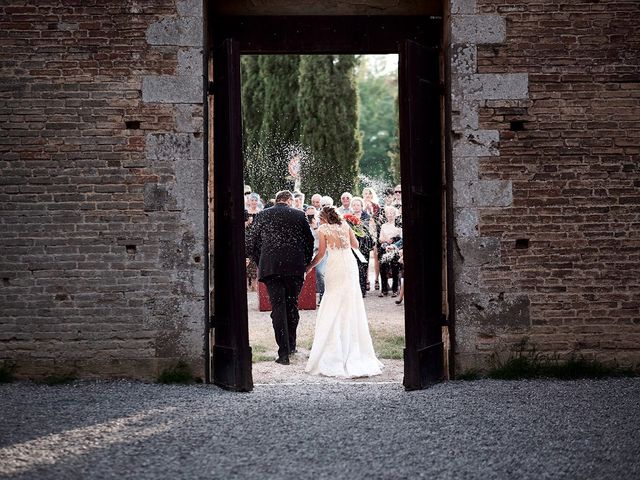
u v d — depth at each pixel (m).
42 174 7.91
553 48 8.09
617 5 8.11
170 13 7.96
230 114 7.75
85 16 7.95
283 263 9.85
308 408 6.80
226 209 7.88
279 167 23.30
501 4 8.09
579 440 5.75
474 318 8.01
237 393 7.50
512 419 6.35
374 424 6.23
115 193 7.91
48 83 7.93
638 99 8.10
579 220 8.05
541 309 8.02
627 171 8.07
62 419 6.38
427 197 8.05
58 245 7.90
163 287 7.92
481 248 8.02
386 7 8.88
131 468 5.12
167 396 7.27
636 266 8.05
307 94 24.62
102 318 7.90
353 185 24.75
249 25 8.87
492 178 8.05
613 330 8.02
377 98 42.69
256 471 5.06
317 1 8.88
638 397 7.07
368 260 15.72
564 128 8.08
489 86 8.06
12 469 5.09
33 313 7.88
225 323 7.92
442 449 5.54
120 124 7.93
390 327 12.45
